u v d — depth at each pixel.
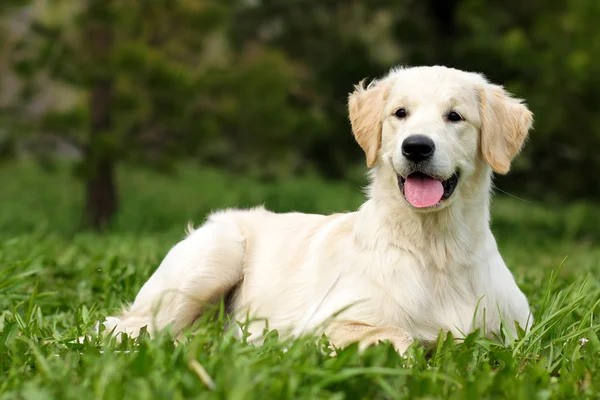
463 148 4.93
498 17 17.69
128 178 26.98
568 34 16.05
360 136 5.36
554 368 4.10
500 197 24.23
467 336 4.26
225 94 15.86
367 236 4.93
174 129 16.08
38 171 28.48
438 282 4.79
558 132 16.23
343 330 4.60
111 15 14.52
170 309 5.34
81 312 5.45
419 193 4.70
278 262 5.41
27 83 15.88
